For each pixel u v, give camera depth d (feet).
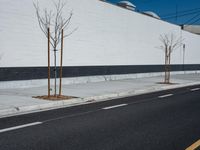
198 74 122.83
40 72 60.59
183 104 44.01
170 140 24.71
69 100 43.60
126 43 88.22
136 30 92.84
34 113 35.42
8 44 54.13
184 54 126.11
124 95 54.13
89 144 23.29
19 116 33.53
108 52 80.43
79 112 36.35
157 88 65.98
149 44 100.32
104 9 78.13
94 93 51.80
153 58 102.89
